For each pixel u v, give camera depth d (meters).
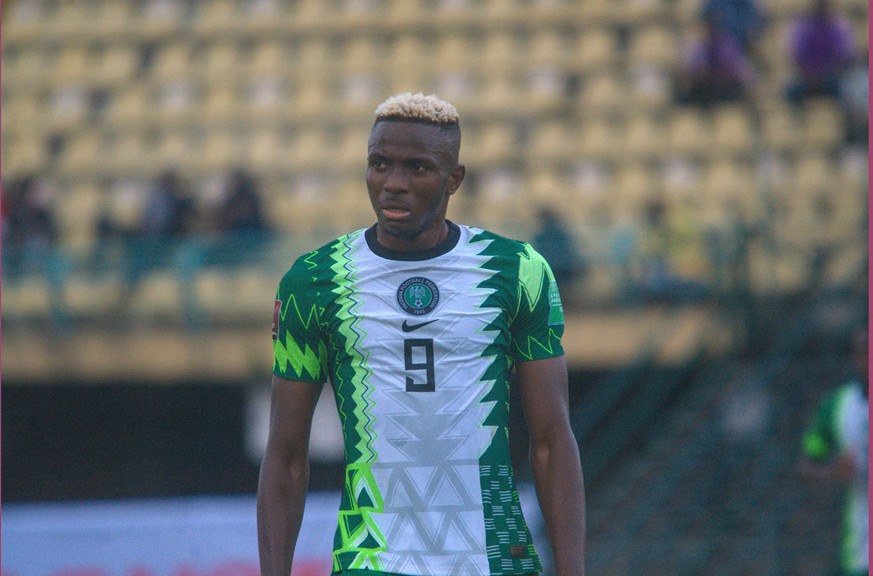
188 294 33.06
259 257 33.28
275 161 44.22
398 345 10.56
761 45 46.56
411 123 10.60
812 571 29.84
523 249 11.08
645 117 44.34
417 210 10.60
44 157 44.59
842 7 48.03
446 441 10.46
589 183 41.66
